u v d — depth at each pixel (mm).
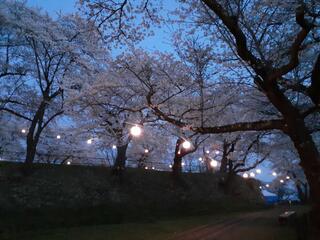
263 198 53719
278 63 12758
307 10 10055
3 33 25609
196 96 17375
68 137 29359
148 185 33719
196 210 30547
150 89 13328
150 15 13516
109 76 18953
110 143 26328
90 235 16562
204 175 42688
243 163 39469
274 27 13164
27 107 28156
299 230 13820
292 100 15352
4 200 22594
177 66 17391
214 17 13305
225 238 16188
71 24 26625
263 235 16750
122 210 25375
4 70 26203
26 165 26359
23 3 26281
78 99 20406
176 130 19344
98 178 30531
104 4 12453
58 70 26438
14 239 15133
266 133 20188
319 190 10250
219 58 14586
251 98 16562
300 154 10758
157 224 21500
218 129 12141
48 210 22641
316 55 13938
